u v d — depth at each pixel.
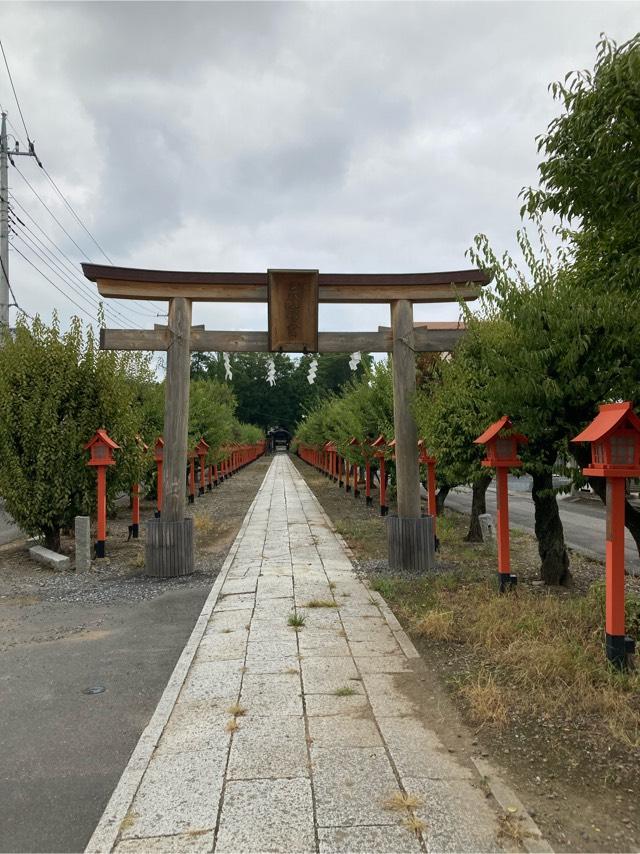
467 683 4.61
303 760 3.52
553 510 7.89
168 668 5.29
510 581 7.27
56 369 10.28
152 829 2.90
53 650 5.83
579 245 5.58
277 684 4.68
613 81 3.73
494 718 3.95
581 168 4.05
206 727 3.97
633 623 5.52
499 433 6.93
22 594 8.12
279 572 9.02
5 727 4.18
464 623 6.07
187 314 9.27
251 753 3.61
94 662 5.48
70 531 13.00
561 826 2.90
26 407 10.10
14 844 2.90
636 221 4.06
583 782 3.27
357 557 10.39
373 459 18.55
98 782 3.46
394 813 2.99
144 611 7.19
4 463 10.33
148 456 11.98
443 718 4.06
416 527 9.12
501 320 7.78
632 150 3.88
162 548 9.07
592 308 5.39
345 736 3.81
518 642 5.18
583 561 10.33
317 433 37.59
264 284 9.36
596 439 4.46
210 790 3.22
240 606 7.09
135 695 4.71
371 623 6.30
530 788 3.21
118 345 9.08
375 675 4.84
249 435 54.47
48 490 10.33
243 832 2.86
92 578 9.09
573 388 5.80
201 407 22.50
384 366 17.62
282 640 5.77
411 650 5.42
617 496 4.60
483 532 12.21
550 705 4.13
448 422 9.00
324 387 70.38
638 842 2.79
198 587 8.37
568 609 6.13
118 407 10.76
